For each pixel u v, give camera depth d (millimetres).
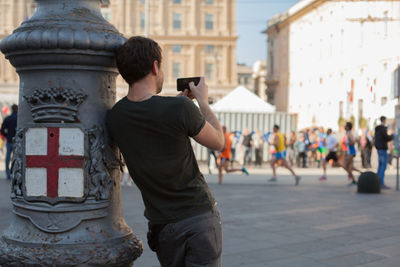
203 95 2221
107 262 2107
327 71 42438
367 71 33281
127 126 2078
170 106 2012
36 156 2107
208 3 51094
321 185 12438
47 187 2098
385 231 6270
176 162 2033
